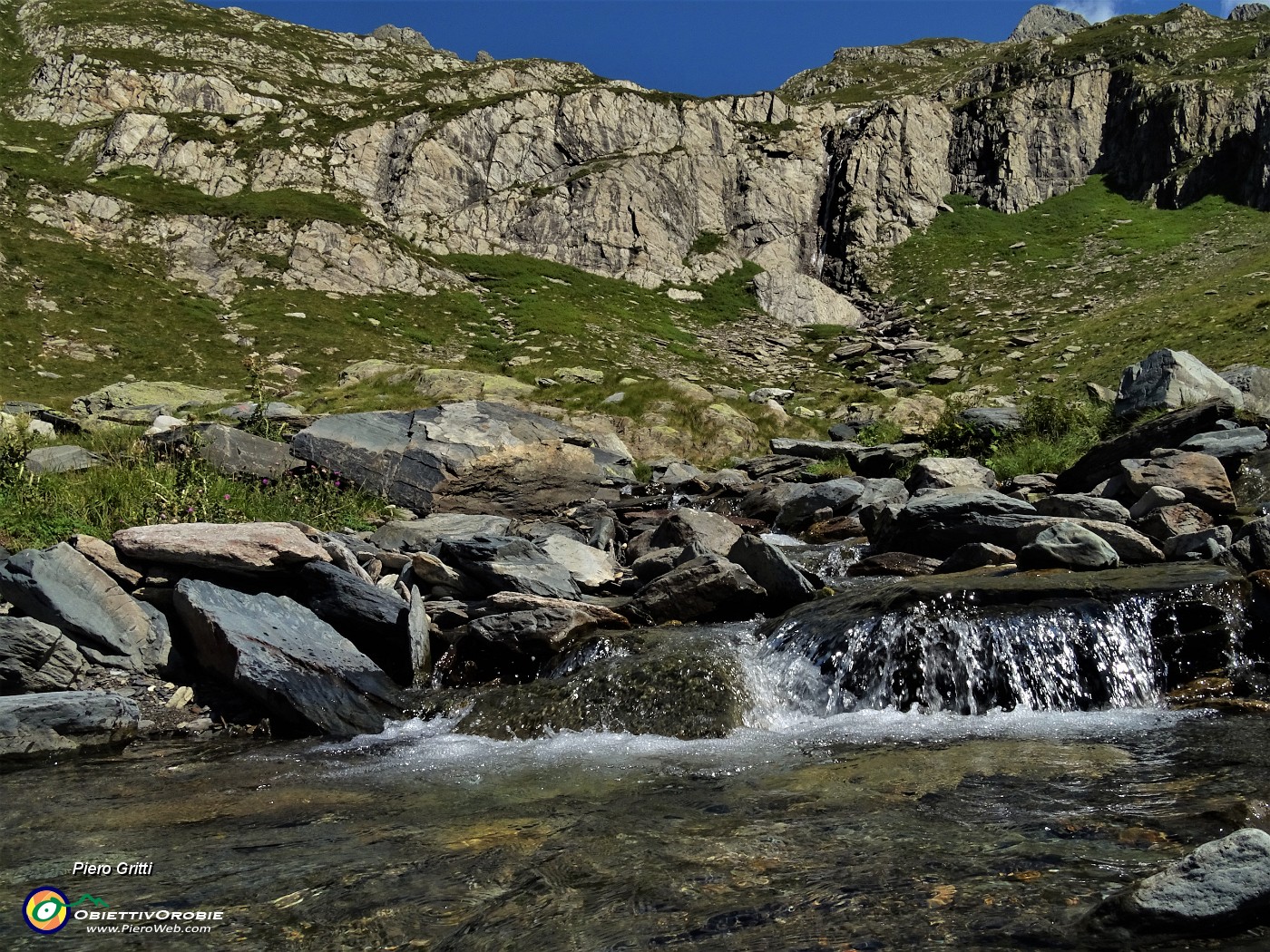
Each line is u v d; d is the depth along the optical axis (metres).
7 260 56.47
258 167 79.31
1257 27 104.25
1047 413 20.55
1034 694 8.13
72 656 9.00
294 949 4.04
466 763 7.18
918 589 9.20
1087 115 93.25
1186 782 5.57
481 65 120.88
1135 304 57.22
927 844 4.82
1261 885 3.62
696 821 5.45
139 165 76.75
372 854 5.16
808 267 86.94
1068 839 4.77
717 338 70.06
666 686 8.38
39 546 11.82
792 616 9.81
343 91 104.44
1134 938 3.62
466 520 15.42
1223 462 13.80
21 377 44.47
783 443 25.30
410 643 9.72
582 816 5.67
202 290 62.16
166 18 110.38
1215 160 81.81
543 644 9.66
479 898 4.50
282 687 8.43
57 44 100.25
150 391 34.31
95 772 7.18
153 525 10.56
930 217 88.56
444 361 54.91
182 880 4.86
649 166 87.25
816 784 6.09
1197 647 8.31
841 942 3.81
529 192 84.50
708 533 14.33
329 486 16.67
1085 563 10.35
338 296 64.88
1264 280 49.44
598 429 26.00
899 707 8.30
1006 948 3.65
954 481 16.77
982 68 111.12
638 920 4.16
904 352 61.38
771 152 93.00
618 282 79.62
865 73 134.12
